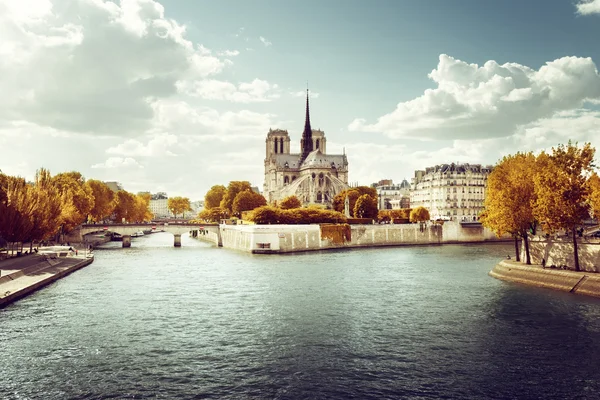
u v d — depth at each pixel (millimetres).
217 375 45406
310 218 179875
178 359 49344
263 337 56312
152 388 42656
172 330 59062
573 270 83750
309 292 81250
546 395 41438
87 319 63969
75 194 172250
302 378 44750
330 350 51906
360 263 121250
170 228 186625
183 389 42469
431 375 45406
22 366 47500
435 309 68750
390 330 58812
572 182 79125
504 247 169750
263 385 43281
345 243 171250
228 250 165750
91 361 48781
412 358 49531
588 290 75938
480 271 105062
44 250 130125
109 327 60250
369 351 51562
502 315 64875
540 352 50969
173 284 89375
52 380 44312
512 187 92312
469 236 194125
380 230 179375
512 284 87125
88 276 99688
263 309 69312
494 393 41812
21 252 117312
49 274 94750
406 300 74562
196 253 153250
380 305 71438
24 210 112125
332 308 69750
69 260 120125
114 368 47031
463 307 69688
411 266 114500
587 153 79500
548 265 90875
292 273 103062
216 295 79062
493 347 52531
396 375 45406
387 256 139250
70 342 54469
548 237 93062
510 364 47875
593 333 56656
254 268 111938
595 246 82562
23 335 57000
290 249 155625
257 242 152125
